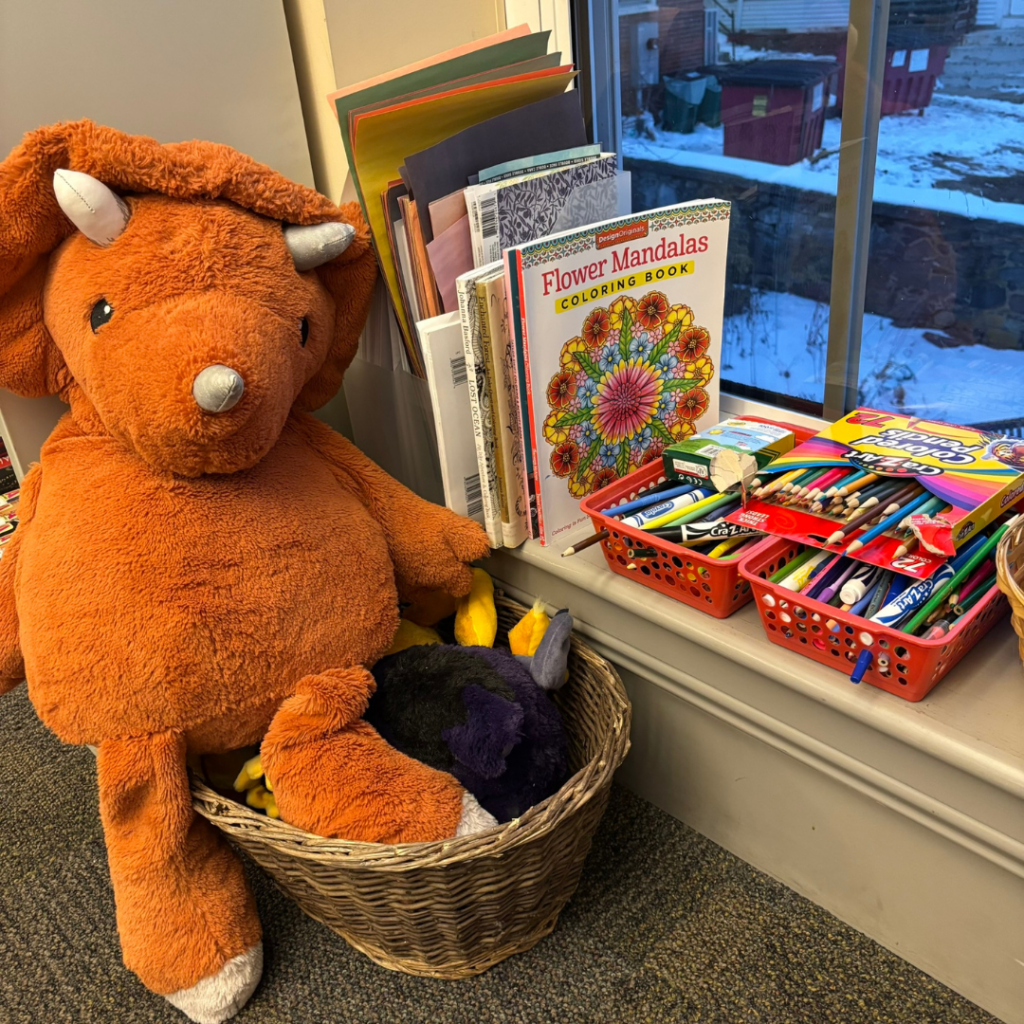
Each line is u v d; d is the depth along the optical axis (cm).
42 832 108
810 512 78
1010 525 71
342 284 90
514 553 98
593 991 86
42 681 77
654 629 90
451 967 88
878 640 70
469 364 86
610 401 92
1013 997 79
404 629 98
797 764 86
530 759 84
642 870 98
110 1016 88
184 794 80
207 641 76
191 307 71
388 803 77
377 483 95
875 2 85
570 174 91
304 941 94
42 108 84
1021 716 70
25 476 88
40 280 78
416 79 89
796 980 86
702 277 93
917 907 83
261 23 95
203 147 75
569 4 108
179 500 77
